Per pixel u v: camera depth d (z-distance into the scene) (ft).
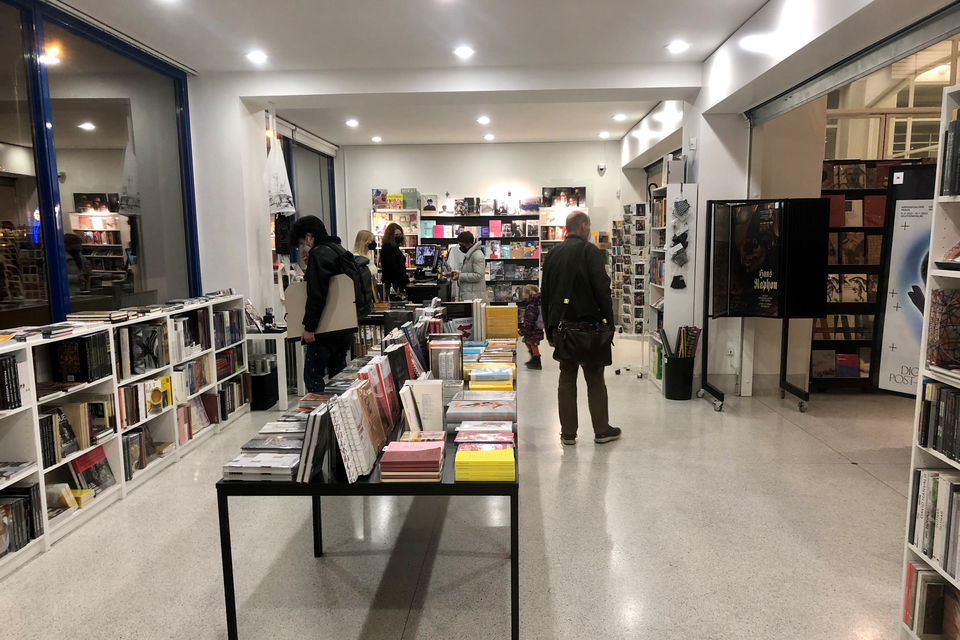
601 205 31.71
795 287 15.47
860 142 19.03
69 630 6.94
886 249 9.87
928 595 6.09
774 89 14.17
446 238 31.86
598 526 9.42
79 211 12.32
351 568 8.23
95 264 12.82
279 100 17.03
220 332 14.67
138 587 7.83
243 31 13.41
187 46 14.28
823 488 10.82
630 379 20.22
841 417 15.35
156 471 11.84
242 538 9.16
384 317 17.30
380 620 7.02
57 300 11.53
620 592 7.58
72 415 9.69
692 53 15.90
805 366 17.89
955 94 5.89
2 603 7.50
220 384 15.12
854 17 9.70
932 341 6.11
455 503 10.38
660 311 19.92
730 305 16.21
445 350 9.53
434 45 14.74
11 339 8.60
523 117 24.67
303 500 10.60
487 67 16.63
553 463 12.23
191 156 16.62
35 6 11.07
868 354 17.90
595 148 31.35
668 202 17.38
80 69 12.60
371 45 14.62
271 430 6.77
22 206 10.91
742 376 17.70
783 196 17.29
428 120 25.02
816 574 7.99
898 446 13.07
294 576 8.04
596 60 16.31
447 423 7.61
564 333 12.55
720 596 7.49
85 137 12.60
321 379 13.97
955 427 5.74
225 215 16.78
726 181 17.13
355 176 31.89
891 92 18.95
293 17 12.66
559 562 8.32
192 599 7.54
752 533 9.15
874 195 17.76
